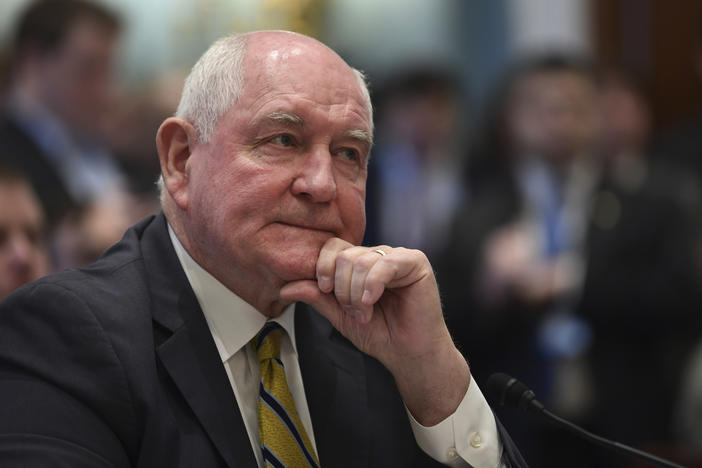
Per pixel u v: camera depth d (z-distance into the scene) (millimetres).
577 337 9422
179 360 4336
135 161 10344
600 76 11586
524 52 15430
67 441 3949
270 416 4469
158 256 4664
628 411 9352
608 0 15719
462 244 9828
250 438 4504
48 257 7426
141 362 4234
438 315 4594
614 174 10062
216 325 4586
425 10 15148
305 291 4383
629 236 9656
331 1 14516
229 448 4246
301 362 4855
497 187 10102
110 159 10148
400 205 11555
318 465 4496
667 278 9500
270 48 4453
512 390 4820
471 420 4715
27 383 4074
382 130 12070
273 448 4383
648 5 16047
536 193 9984
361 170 4648
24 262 6648
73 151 9836
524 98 10156
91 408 4074
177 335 4398
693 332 9594
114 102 10672
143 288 4523
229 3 13602
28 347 4168
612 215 9758
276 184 4316
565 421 4727
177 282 4566
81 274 4496
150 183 10250
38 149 9375
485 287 9531
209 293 4594
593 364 9391
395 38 14969
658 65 16062
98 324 4215
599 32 15688
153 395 4199
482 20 15359
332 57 4559
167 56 13094
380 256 4340
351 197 4520
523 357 9367
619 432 9320
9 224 6609
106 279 4500
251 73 4391
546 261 9562
